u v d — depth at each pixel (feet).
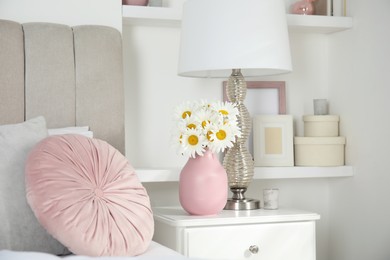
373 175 10.03
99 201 6.41
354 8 10.59
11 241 6.25
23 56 8.86
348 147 10.73
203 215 8.64
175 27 10.61
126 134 10.35
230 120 8.47
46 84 8.91
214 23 8.58
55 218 6.03
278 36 8.77
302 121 11.26
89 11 9.55
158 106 10.53
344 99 10.84
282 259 8.67
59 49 9.02
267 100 11.00
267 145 10.61
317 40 11.36
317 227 11.32
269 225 8.61
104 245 6.15
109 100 9.24
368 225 10.18
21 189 6.44
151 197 10.49
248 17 8.55
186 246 8.21
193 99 10.70
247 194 10.99
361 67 10.36
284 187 11.16
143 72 10.46
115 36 9.41
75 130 8.55
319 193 11.34
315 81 11.35
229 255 8.40
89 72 9.14
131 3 9.93
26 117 8.81
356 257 10.52
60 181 6.27
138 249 6.43
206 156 8.59
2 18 9.13
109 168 6.86
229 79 9.32
